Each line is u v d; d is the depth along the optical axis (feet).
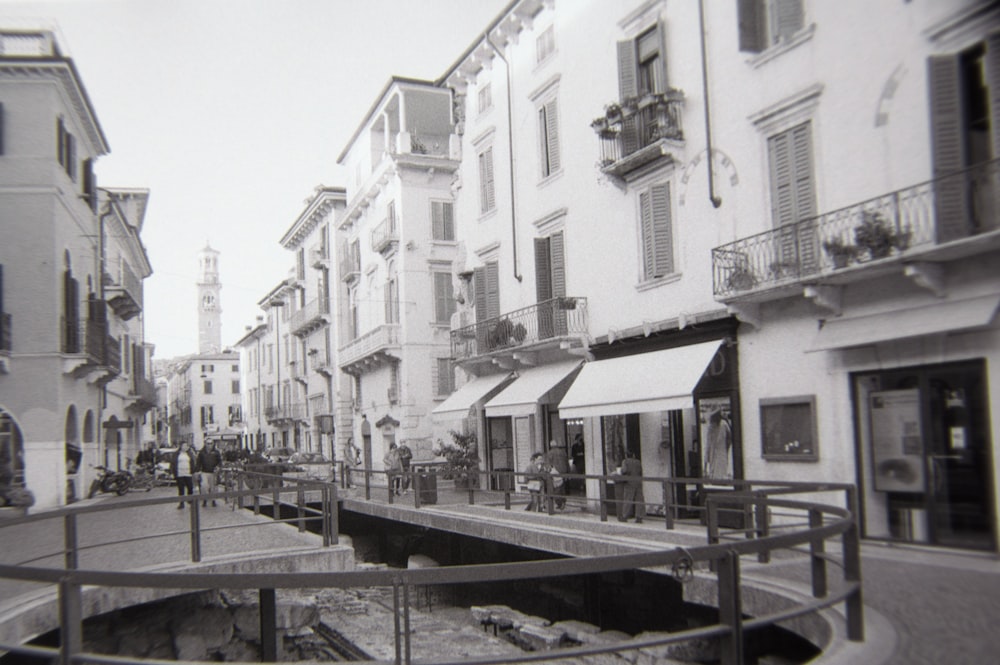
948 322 37.11
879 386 42.68
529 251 76.33
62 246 87.25
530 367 76.54
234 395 314.76
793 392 47.62
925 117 39.50
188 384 314.76
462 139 90.58
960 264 38.34
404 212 116.47
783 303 48.42
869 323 41.93
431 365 116.88
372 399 131.03
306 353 183.01
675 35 57.36
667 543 40.47
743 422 51.19
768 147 49.60
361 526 82.12
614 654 35.81
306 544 46.80
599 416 62.64
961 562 34.58
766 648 28.48
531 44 75.61
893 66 41.22
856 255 40.93
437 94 120.37
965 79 37.83
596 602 45.47
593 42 66.49
